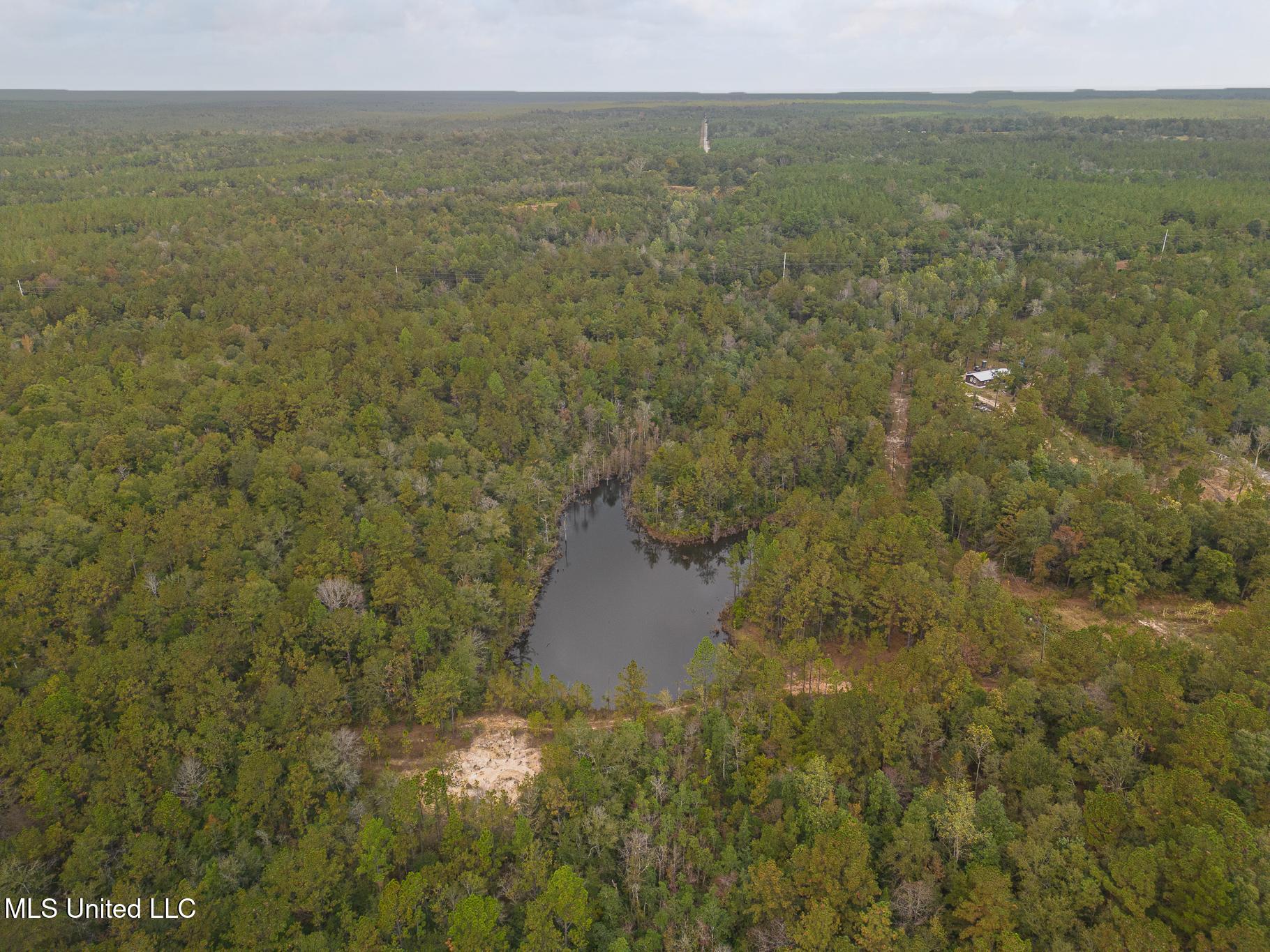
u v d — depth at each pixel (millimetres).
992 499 126125
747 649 98562
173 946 64875
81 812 74375
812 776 76438
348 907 69125
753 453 151375
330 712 88562
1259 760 67375
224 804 77125
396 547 111250
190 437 133875
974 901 63094
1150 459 141625
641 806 79188
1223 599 108250
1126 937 59125
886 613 104062
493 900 66500
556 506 148125
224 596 97688
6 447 125188
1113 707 78688
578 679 113188
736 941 69062
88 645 91438
